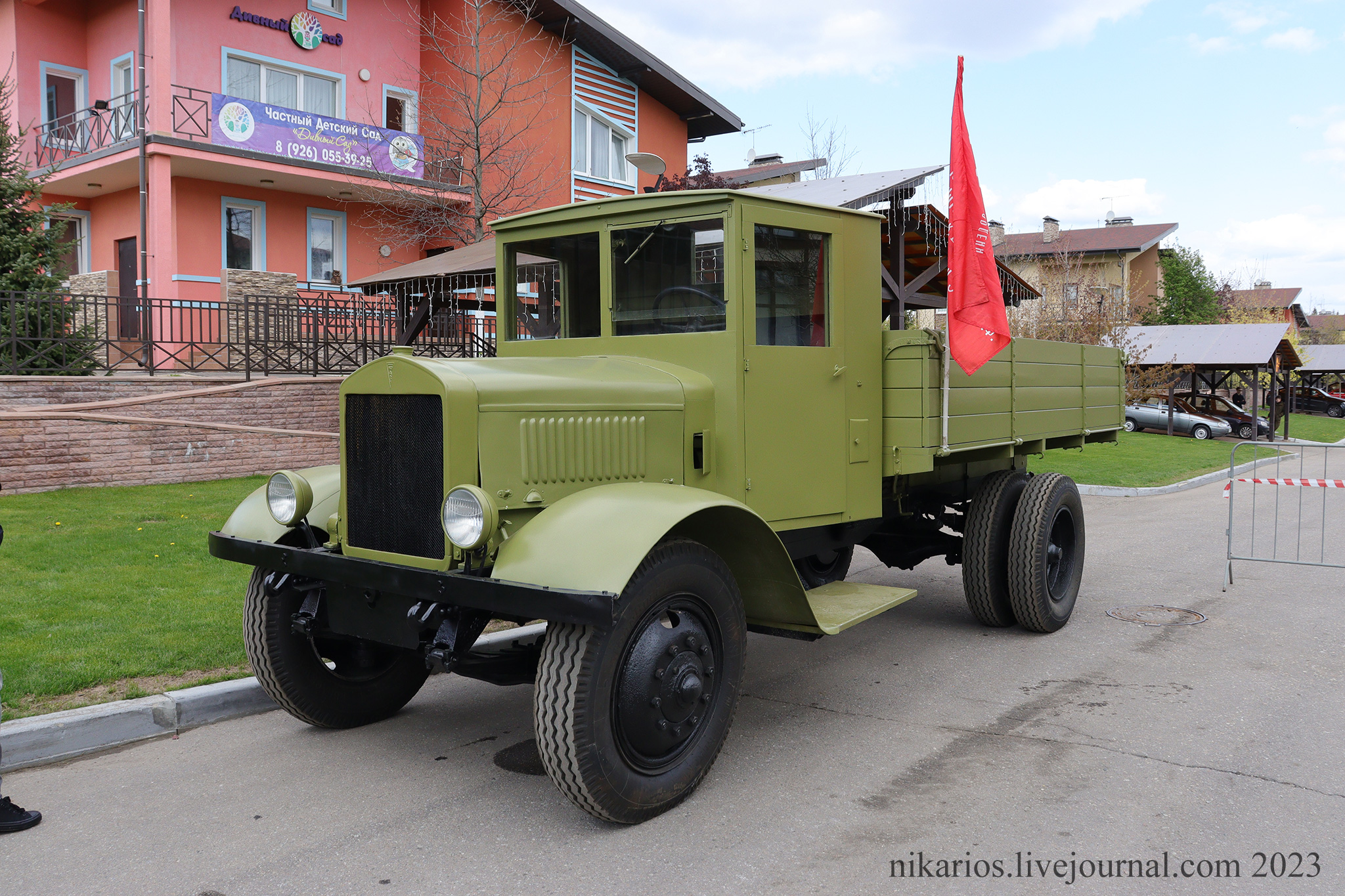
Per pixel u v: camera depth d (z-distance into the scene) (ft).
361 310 45.44
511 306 16.17
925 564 29.07
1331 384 174.09
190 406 34.83
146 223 48.44
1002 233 114.21
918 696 15.93
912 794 11.87
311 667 13.98
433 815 11.37
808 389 14.96
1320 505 42.52
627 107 72.23
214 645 16.57
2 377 31.09
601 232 14.80
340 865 10.08
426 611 11.39
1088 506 43.06
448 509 10.78
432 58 64.18
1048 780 12.25
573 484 12.14
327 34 58.34
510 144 60.34
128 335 44.42
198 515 27.76
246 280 48.62
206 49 53.26
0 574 20.67
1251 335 86.17
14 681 14.43
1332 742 13.56
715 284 13.75
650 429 12.94
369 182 55.72
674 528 11.76
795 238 14.73
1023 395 20.08
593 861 10.18
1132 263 140.15
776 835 10.77
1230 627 20.52
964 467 20.44
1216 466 59.21
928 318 71.10
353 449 12.34
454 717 15.14
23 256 37.60
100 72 57.93
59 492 31.09
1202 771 12.51
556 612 10.07
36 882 9.72
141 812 11.42
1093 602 23.17
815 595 15.19
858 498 16.11
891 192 27.86
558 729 10.35
